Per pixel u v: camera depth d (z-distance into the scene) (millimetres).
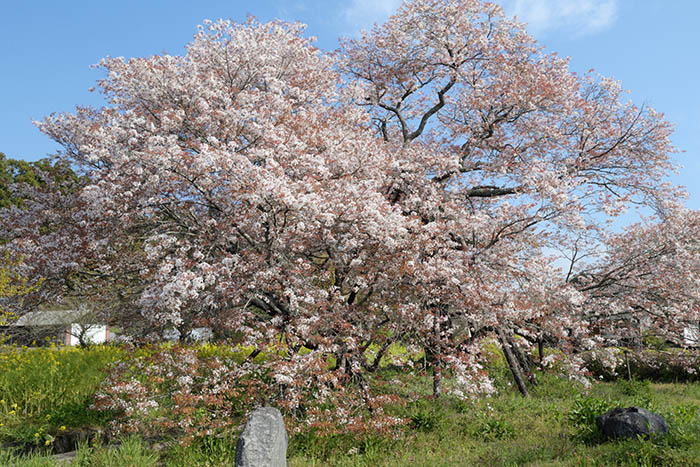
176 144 8602
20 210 12172
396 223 9312
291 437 8008
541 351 14000
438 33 16328
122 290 11156
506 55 15828
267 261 8883
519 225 10828
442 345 9438
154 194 9000
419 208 12375
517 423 9266
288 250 9453
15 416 9156
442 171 13195
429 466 7000
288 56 12805
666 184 15680
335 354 9266
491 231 11164
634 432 7156
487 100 15062
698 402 11586
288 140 9680
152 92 10523
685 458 6039
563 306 11297
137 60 10578
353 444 8070
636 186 15805
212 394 8344
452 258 10258
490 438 8547
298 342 8367
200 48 11805
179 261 7824
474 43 16172
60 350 13242
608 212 10953
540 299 10617
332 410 8656
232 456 7484
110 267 10703
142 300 7918
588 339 12703
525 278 10969
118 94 11297
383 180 11578
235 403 9625
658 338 16469
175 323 8117
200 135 9812
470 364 8883
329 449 7902
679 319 14492
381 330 9773
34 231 11266
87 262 10656
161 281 7898
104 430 8805
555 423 9125
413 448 8023
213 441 7949
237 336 9258
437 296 9844
